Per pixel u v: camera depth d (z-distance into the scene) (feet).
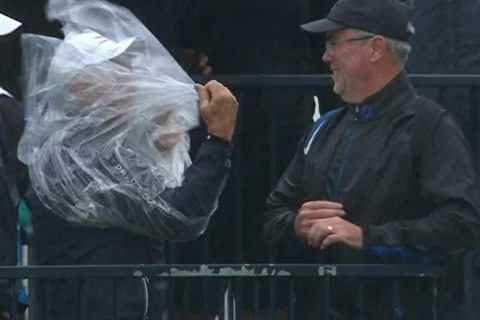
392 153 68.64
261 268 65.57
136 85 66.33
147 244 67.51
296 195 72.28
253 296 67.56
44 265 66.90
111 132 65.92
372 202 68.44
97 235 66.69
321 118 72.08
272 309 66.59
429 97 77.20
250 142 80.33
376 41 69.62
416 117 68.69
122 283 65.77
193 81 76.54
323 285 66.95
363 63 69.67
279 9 85.56
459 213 66.80
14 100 71.67
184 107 66.85
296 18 85.87
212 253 79.97
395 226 67.41
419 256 67.87
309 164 70.85
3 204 69.21
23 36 68.39
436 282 66.95
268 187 80.74
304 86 79.30
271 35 86.02
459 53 81.10
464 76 76.54
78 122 66.03
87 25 68.64
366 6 69.97
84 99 66.08
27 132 66.85
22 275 64.69
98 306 65.62
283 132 80.23
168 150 66.54
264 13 85.61
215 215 79.82
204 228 66.59
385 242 67.10
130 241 67.05
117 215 65.57
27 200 69.05
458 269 67.67
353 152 69.51
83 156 65.82
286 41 86.17
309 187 70.64
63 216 66.13
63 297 65.92
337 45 70.23
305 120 80.28
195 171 65.72
